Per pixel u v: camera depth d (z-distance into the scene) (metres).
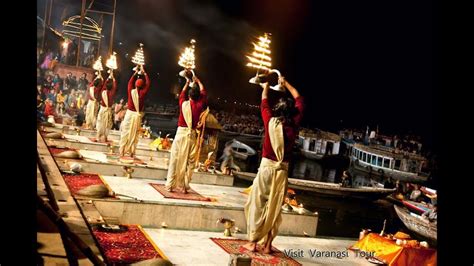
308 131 42.00
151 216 9.12
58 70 23.38
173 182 10.66
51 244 4.91
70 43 25.72
